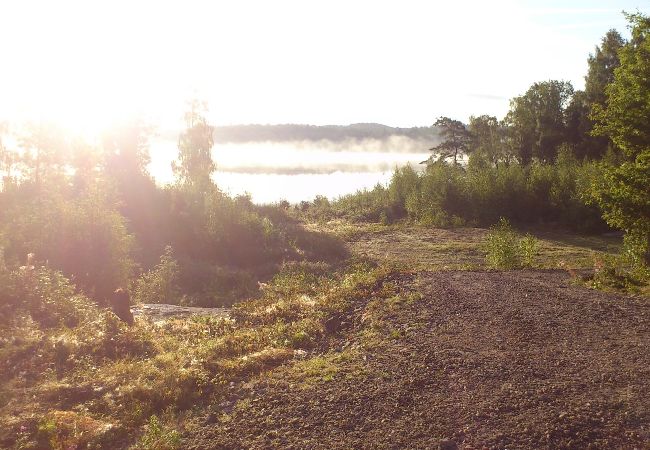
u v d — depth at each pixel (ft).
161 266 82.69
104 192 69.46
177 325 41.50
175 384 26.16
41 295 39.78
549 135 173.68
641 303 40.04
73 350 31.07
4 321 34.35
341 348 32.58
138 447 20.31
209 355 31.19
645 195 45.01
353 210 160.04
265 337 35.42
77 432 21.43
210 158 155.12
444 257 92.43
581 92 172.14
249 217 114.62
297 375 27.25
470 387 24.54
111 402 24.41
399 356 29.27
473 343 31.07
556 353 28.89
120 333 34.60
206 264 93.61
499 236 71.05
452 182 141.69
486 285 47.70
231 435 21.20
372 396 24.03
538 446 19.38
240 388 25.95
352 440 20.36
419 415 22.07
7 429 21.44
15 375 27.32
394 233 123.75
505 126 201.46
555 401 22.66
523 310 38.40
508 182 133.59
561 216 123.95
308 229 132.77
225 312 47.47
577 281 49.39
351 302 43.24
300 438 20.70
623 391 23.49
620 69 46.88
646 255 49.08
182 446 20.51
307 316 40.91
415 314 37.88
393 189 157.38
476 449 19.38
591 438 19.77
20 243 58.44
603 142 161.79
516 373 26.03
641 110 45.27
